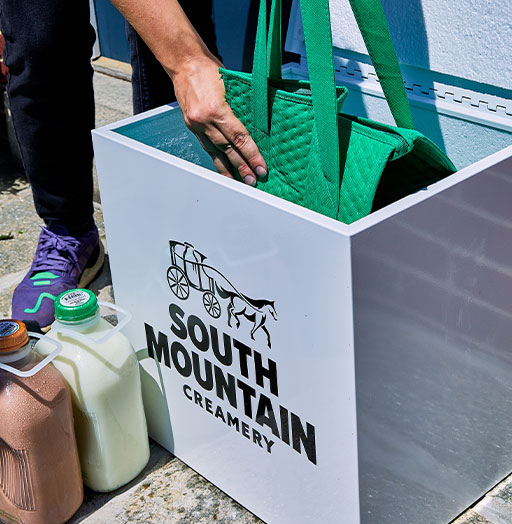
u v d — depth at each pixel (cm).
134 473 137
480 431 126
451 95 133
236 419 123
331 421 106
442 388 114
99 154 125
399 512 118
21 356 120
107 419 128
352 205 105
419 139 101
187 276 119
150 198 119
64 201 174
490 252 112
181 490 135
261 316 109
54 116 161
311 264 98
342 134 107
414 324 105
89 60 163
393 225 96
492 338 120
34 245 208
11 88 159
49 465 123
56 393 121
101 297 184
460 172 104
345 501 111
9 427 119
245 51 210
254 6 200
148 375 139
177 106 133
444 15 129
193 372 128
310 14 100
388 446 110
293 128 113
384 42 109
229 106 120
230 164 127
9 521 130
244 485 128
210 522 129
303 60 150
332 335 100
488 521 128
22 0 146
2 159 252
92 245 185
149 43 121
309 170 112
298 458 115
